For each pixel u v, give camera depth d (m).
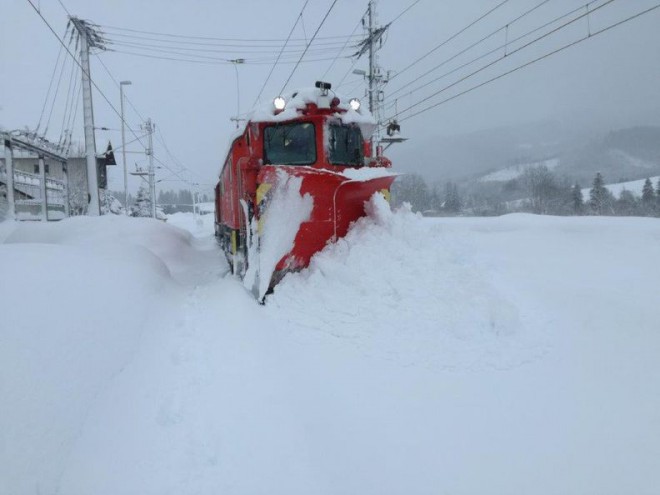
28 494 2.42
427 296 5.21
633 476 2.74
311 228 6.78
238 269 8.95
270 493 2.74
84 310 4.27
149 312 5.61
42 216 15.32
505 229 15.46
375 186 6.83
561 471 2.83
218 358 4.63
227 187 11.48
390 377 4.12
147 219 13.94
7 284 3.87
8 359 2.99
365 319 5.24
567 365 4.07
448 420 3.41
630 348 4.18
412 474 2.87
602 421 3.27
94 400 3.43
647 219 13.84
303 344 5.00
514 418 3.39
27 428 2.71
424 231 6.08
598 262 7.75
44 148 15.62
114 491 2.75
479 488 2.73
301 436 3.27
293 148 7.98
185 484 2.84
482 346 4.49
